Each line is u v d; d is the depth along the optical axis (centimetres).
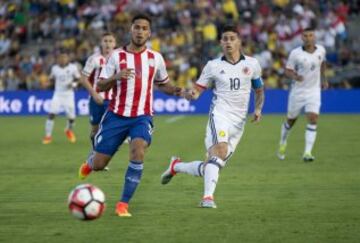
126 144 6031
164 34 10731
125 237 2531
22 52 11194
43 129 7681
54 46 11075
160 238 2514
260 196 3412
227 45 3222
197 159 4978
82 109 9650
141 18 3020
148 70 3042
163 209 3070
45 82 10088
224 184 3797
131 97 3020
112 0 11562
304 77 4856
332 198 3347
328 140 6203
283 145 4966
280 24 10931
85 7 11494
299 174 4169
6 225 2747
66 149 5709
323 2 11594
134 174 2938
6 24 11438
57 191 3581
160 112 9694
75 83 6384
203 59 10319
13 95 9706
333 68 10394
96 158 3088
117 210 2927
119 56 3038
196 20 11031
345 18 11431
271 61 10344
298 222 2786
